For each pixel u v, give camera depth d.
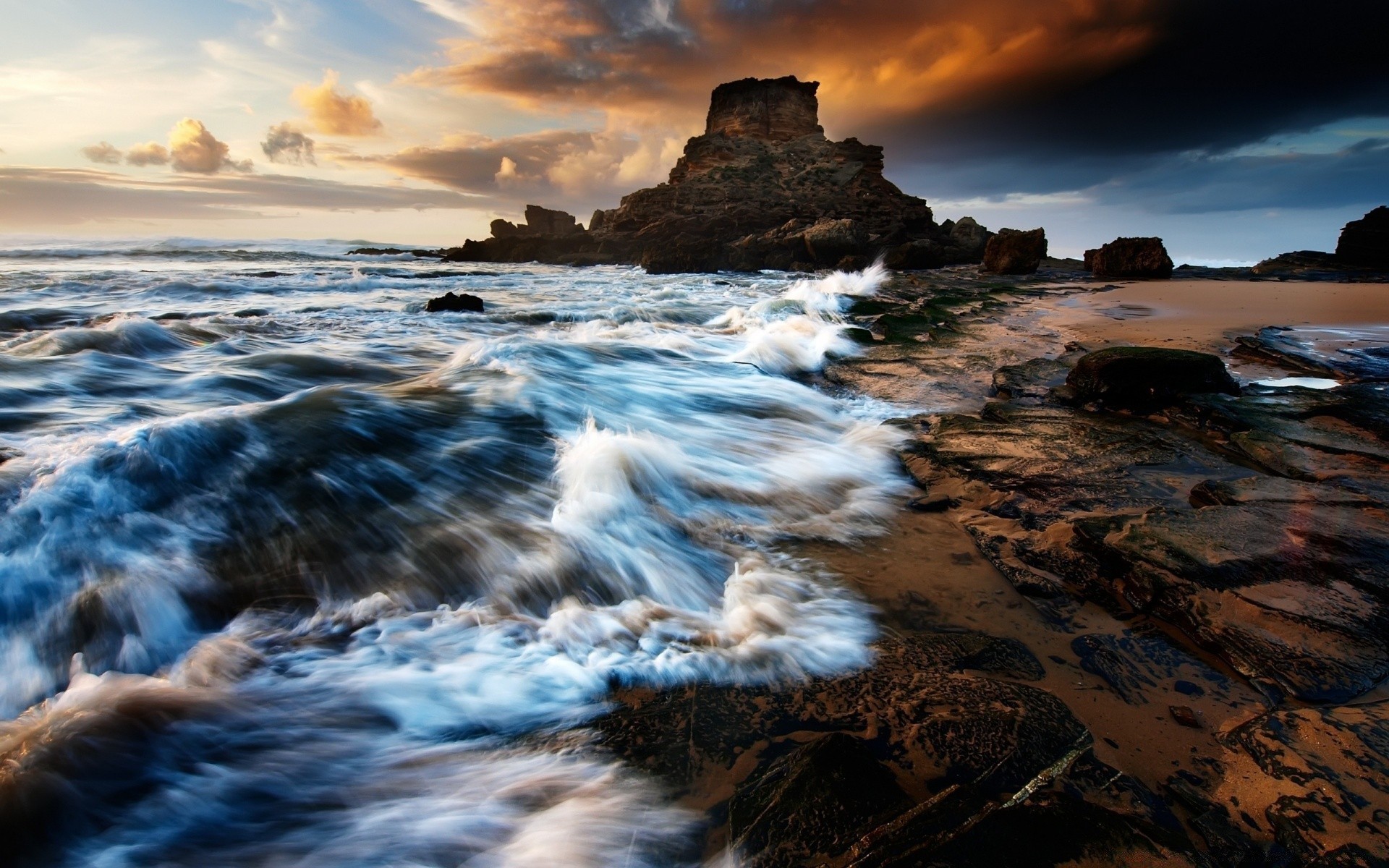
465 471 4.41
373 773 2.14
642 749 2.28
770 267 39.59
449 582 3.25
